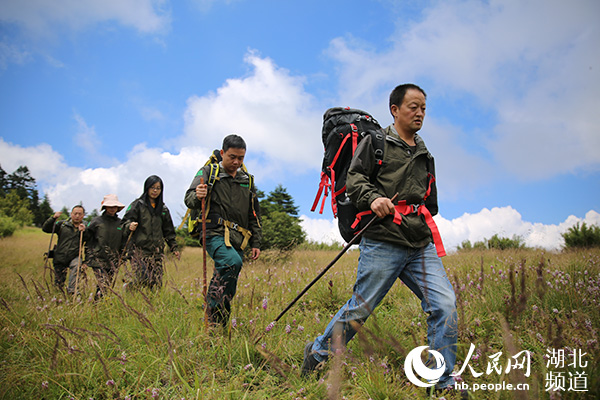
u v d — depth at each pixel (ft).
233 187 13.53
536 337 9.42
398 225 9.16
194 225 13.38
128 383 9.33
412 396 8.11
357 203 9.27
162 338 11.00
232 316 12.53
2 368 9.68
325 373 9.01
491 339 10.48
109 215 20.72
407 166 9.51
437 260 9.53
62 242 23.06
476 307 12.75
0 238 102.17
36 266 39.83
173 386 8.71
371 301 9.31
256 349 10.31
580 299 12.39
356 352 10.18
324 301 17.25
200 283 19.30
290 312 14.51
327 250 47.75
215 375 9.37
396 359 9.93
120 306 14.44
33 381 9.46
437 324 8.84
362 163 9.41
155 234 19.24
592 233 46.37
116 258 18.75
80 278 18.49
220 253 12.80
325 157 10.98
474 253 31.89
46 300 15.40
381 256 9.27
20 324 12.23
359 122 10.68
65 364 9.75
